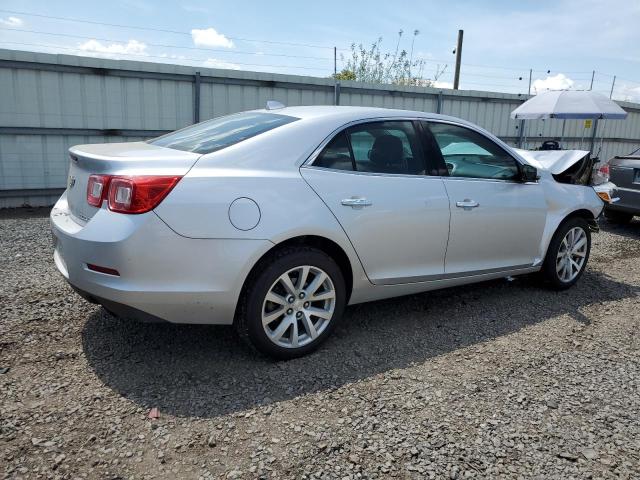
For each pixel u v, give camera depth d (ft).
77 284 9.52
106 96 29.68
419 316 13.55
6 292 13.76
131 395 9.20
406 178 11.91
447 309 14.14
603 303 15.17
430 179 12.32
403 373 10.43
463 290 15.81
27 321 11.98
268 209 9.80
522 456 7.96
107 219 9.04
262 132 10.61
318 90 36.14
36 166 28.68
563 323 13.47
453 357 11.24
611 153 56.08
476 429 8.59
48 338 11.20
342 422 8.64
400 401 9.36
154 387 9.48
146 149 10.61
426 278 12.51
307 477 7.32
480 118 45.19
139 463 7.48
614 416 9.12
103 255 8.94
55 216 10.62
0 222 23.57
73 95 28.84
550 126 50.24
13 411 8.53
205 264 9.31
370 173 11.41
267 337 10.24
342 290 11.08
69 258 9.52
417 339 12.10
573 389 10.02
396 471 7.51
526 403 9.45
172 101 31.55
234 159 9.91
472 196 13.01
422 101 41.47
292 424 8.54
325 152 10.89
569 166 16.99
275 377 10.02
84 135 29.58
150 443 7.93
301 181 10.33
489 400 9.51
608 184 25.76
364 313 13.60
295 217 10.04
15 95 27.43
